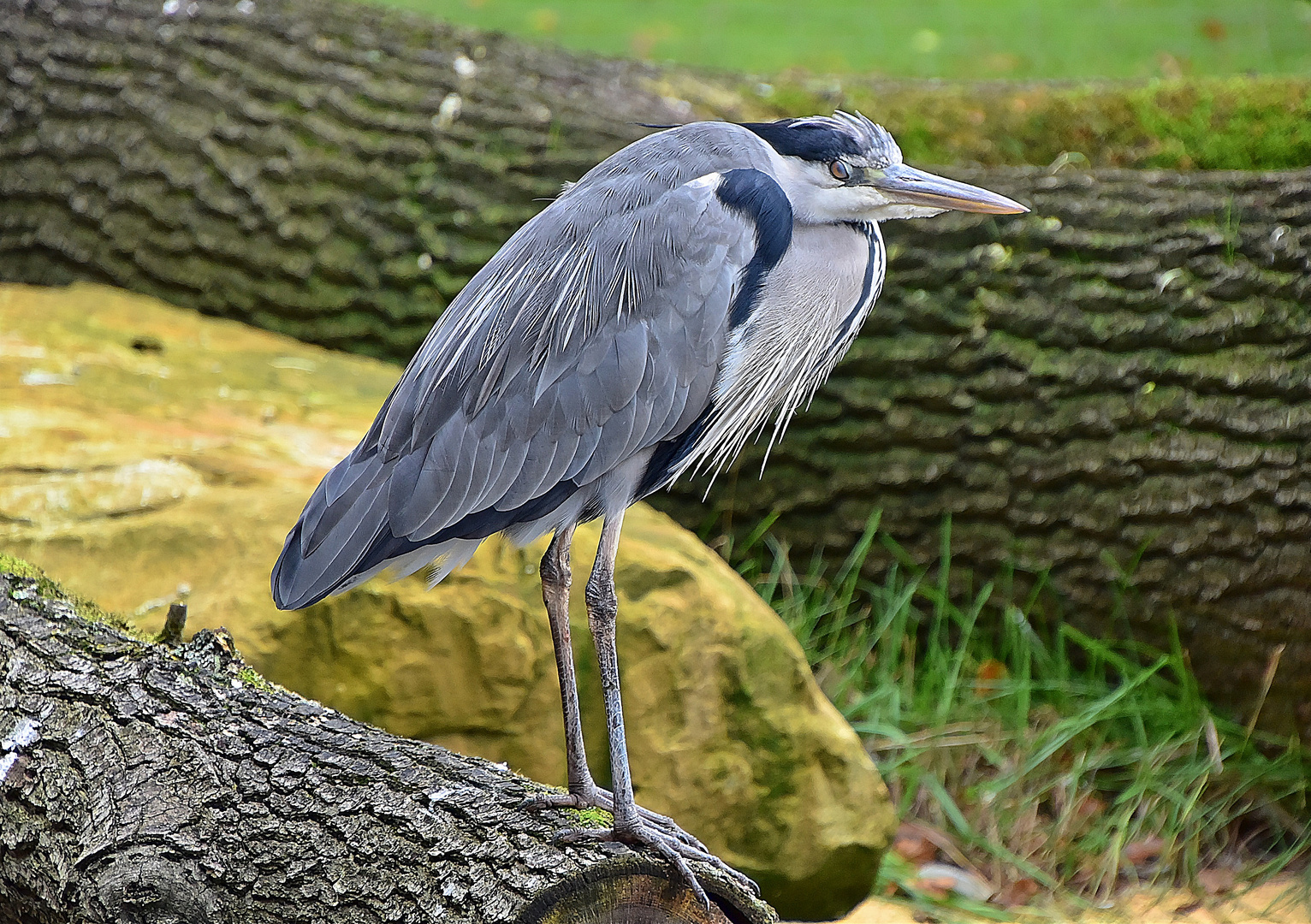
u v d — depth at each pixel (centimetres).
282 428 969
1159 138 1161
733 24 2302
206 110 1207
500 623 802
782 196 645
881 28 2239
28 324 1100
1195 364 967
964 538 1029
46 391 973
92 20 1250
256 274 1177
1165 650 1012
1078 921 852
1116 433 980
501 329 618
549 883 470
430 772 532
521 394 616
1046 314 986
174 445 903
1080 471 990
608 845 498
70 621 628
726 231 626
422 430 611
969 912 859
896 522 1043
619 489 636
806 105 1191
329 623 779
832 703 934
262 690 594
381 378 1096
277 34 1223
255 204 1172
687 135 659
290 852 498
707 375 633
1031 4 2320
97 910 510
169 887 501
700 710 816
